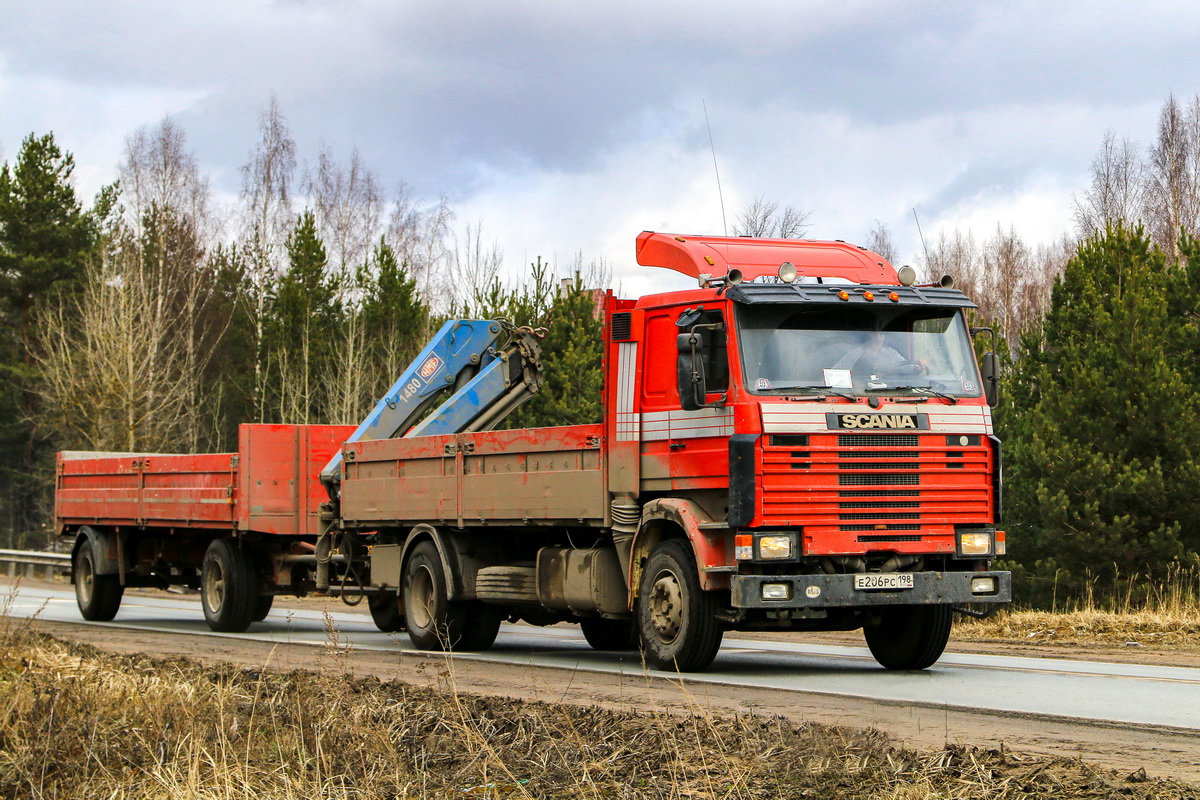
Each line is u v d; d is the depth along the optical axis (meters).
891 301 11.53
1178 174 55.34
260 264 51.59
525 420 28.33
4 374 52.34
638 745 7.48
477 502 14.38
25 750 7.62
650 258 12.98
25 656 12.49
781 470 10.91
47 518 53.72
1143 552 21.80
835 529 11.03
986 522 11.65
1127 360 22.78
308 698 8.64
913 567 11.45
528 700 9.45
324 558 17.33
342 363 46.16
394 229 55.69
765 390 11.05
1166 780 6.48
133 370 44.09
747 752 7.17
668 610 11.74
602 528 12.91
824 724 8.27
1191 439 22.00
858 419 11.15
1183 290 24.14
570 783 6.70
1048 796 6.03
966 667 12.24
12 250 52.31
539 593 13.80
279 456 17.58
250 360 51.22
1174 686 10.54
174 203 56.75
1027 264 66.81
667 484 11.87
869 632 12.48
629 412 12.38
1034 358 26.41
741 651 14.27
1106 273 24.88
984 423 11.73
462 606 14.92
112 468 20.77
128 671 11.31
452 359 18.14
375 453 16.31
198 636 16.94
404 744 7.73
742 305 11.26
